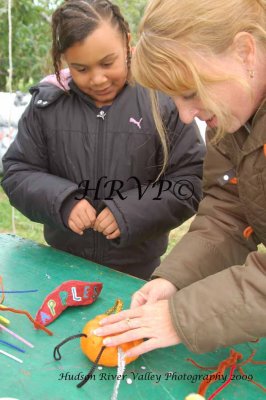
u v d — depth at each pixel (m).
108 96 1.37
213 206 1.07
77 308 1.01
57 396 0.77
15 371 0.82
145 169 1.44
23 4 4.04
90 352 0.83
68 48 1.24
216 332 0.80
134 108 1.41
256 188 0.92
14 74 4.23
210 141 1.02
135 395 0.78
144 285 1.01
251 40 0.72
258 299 0.79
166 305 0.85
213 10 0.71
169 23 0.72
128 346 0.83
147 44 0.74
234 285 0.82
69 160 1.45
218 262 1.02
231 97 0.74
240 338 0.80
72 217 1.34
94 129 1.42
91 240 1.47
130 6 3.64
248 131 0.88
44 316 0.95
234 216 1.06
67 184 1.38
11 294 1.06
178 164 1.42
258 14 0.74
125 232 1.33
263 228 0.97
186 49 0.71
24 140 1.49
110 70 1.28
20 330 0.93
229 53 0.73
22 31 4.09
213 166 1.06
